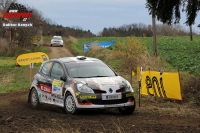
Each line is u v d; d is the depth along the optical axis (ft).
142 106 42.14
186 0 61.41
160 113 35.88
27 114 35.04
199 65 84.43
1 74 94.79
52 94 38.09
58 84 37.11
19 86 71.36
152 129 26.55
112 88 34.14
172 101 45.73
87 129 26.48
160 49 160.56
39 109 41.11
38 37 172.24
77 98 33.83
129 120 31.58
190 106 41.47
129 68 80.43
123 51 95.55
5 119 31.09
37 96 40.88
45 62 41.63
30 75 64.75
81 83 34.42
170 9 61.26
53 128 26.45
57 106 38.55
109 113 36.81
